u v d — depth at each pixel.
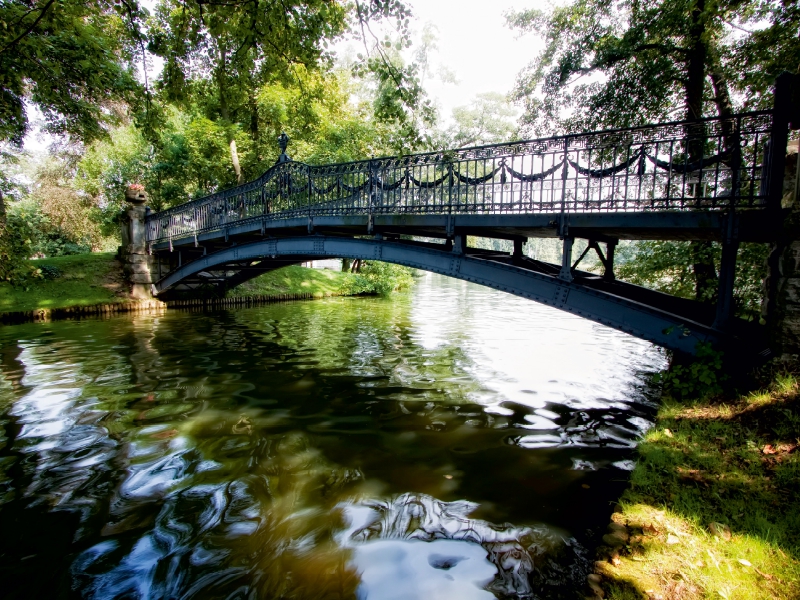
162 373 8.02
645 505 3.34
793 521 2.79
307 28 6.43
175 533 3.39
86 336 11.69
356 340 11.27
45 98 13.06
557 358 9.29
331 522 3.51
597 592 2.54
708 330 5.14
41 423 5.62
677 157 7.65
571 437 5.12
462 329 13.06
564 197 6.05
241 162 21.48
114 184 25.20
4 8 6.98
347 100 23.62
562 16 11.62
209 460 4.62
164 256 18.91
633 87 10.59
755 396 4.37
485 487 3.98
